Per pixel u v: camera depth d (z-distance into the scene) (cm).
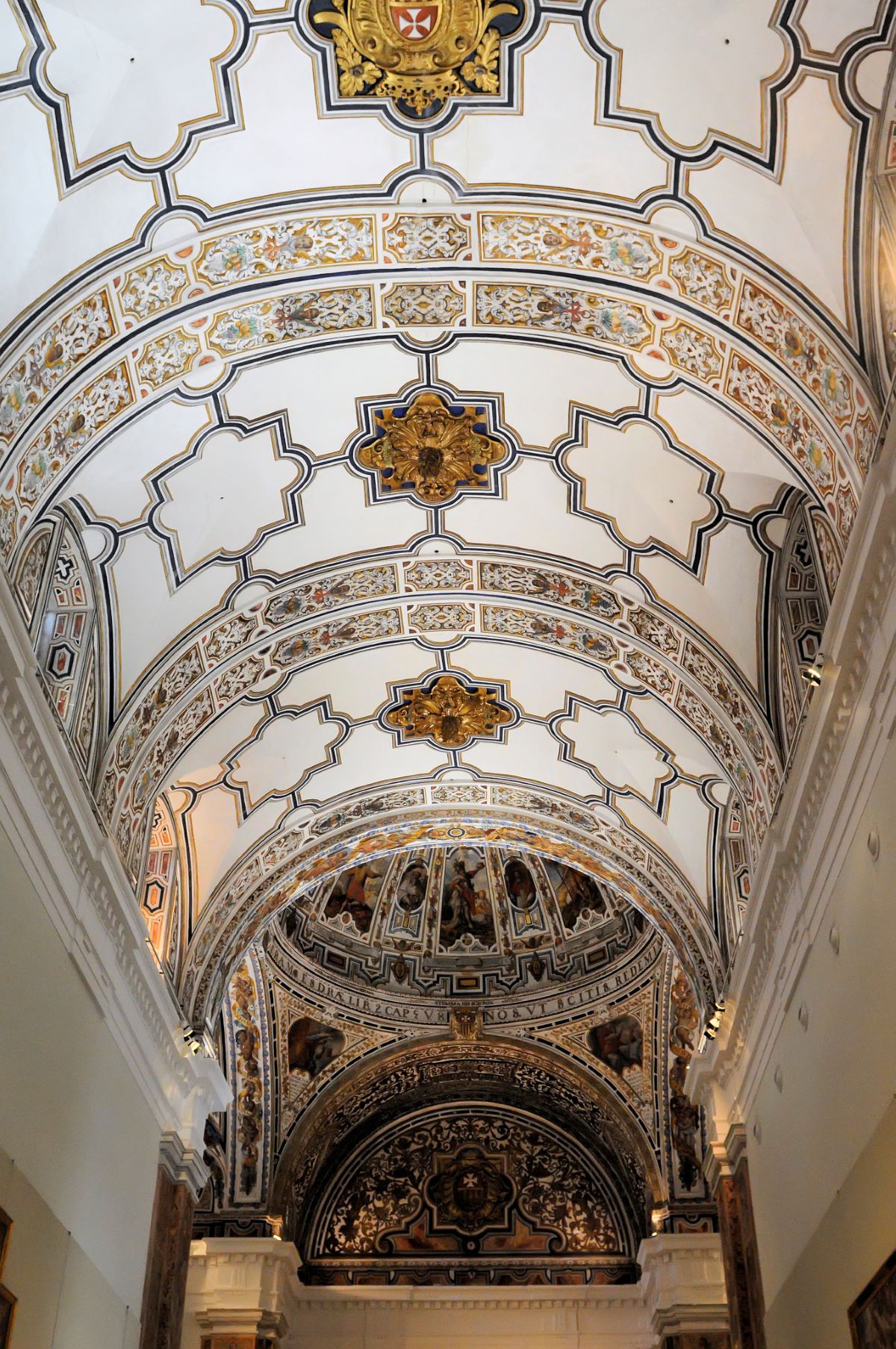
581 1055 2223
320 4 861
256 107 918
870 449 879
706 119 898
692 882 1573
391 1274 2280
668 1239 2027
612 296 1047
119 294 979
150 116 895
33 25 812
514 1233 2319
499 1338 2170
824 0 811
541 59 898
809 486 1006
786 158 887
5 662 870
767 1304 1266
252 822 1619
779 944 1181
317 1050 2234
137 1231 1228
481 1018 2255
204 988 1553
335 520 1294
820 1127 1038
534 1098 2373
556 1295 2195
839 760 955
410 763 1686
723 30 849
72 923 1042
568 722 1570
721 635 1248
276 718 1511
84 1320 1044
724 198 933
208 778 1526
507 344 1122
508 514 1303
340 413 1187
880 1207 867
